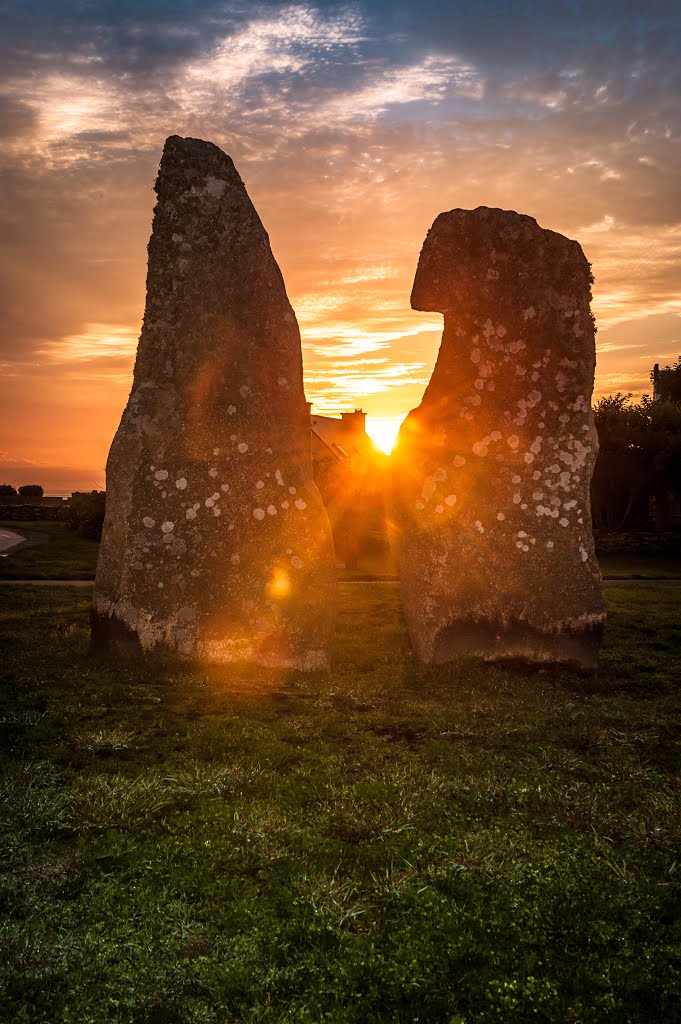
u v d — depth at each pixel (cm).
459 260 1145
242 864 496
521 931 438
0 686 875
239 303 1086
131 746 698
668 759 720
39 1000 377
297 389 1097
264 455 1070
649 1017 380
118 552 1044
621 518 3962
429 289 1150
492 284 1144
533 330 1143
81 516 3506
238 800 586
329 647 1066
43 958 402
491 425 1134
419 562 1123
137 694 867
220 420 1066
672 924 449
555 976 404
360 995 387
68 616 1402
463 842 528
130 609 1029
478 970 407
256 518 1057
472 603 1109
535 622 1114
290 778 636
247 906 451
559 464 1138
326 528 1082
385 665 1102
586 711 881
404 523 1152
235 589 1041
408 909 454
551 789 622
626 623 1418
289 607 1049
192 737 728
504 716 852
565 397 1145
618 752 727
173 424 1059
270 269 1098
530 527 1127
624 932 439
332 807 578
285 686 951
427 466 1131
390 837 536
